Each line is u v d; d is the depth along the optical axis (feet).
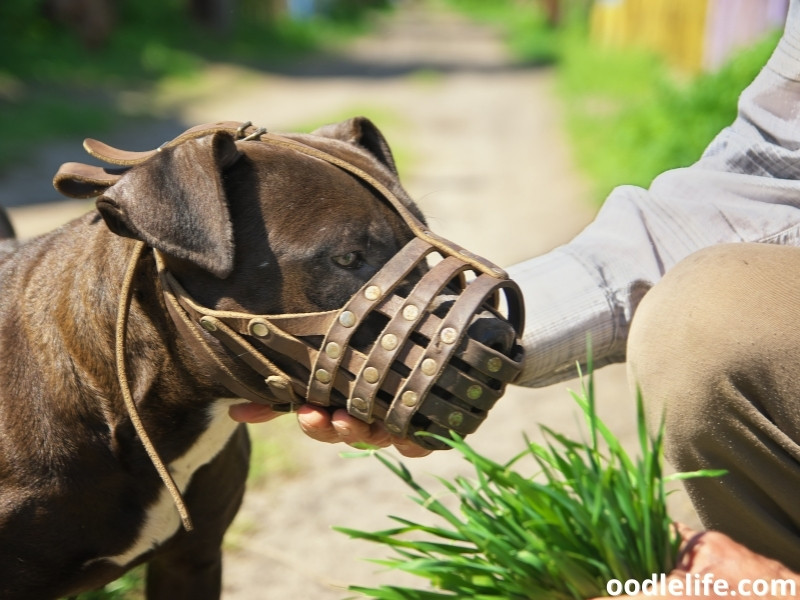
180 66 22.52
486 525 2.89
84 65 19.84
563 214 10.46
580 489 2.84
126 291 3.07
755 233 3.13
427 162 13.82
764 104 3.13
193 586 3.63
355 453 2.96
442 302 2.92
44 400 3.19
